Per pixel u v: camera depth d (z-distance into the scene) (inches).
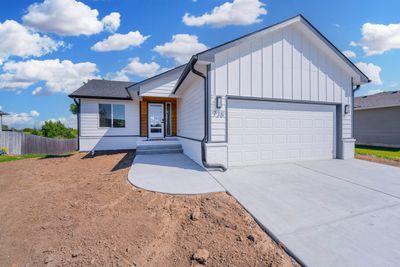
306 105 292.0
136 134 484.1
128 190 172.6
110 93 478.3
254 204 139.5
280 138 277.0
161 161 287.1
